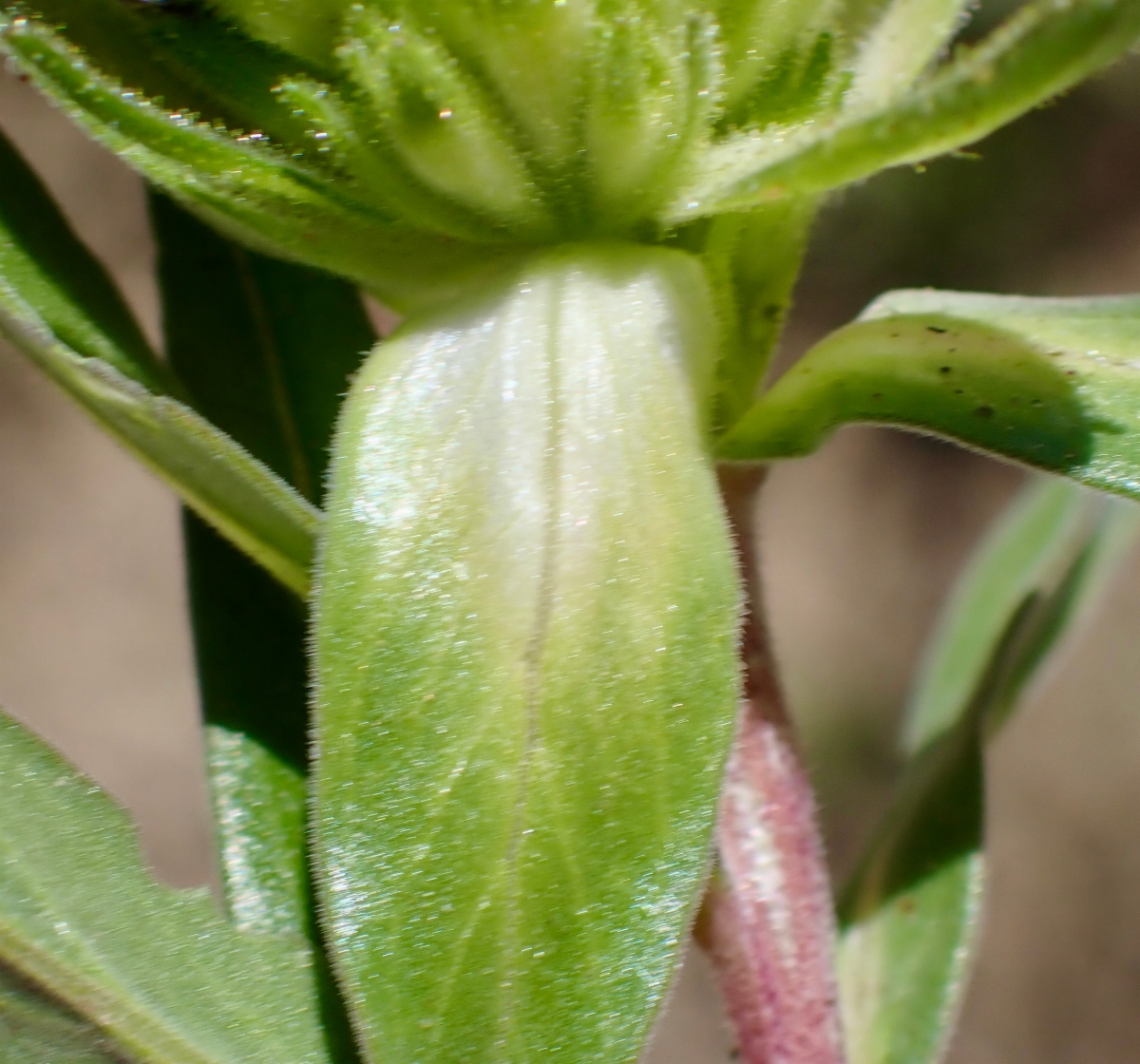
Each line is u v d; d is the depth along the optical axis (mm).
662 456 127
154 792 433
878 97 134
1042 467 129
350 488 127
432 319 130
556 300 129
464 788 125
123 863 129
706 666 125
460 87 126
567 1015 124
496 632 126
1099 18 122
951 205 458
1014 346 131
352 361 144
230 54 131
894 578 460
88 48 132
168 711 448
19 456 479
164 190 132
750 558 137
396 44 126
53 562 467
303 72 130
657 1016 124
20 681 448
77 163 483
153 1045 128
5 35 128
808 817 138
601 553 126
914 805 149
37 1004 127
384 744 125
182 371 143
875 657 446
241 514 131
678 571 126
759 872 137
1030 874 410
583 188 128
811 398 131
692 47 127
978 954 405
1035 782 420
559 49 126
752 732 138
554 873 124
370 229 130
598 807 125
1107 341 133
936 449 479
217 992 129
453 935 124
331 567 127
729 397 132
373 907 124
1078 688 427
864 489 477
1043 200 459
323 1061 129
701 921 137
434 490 127
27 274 134
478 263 130
